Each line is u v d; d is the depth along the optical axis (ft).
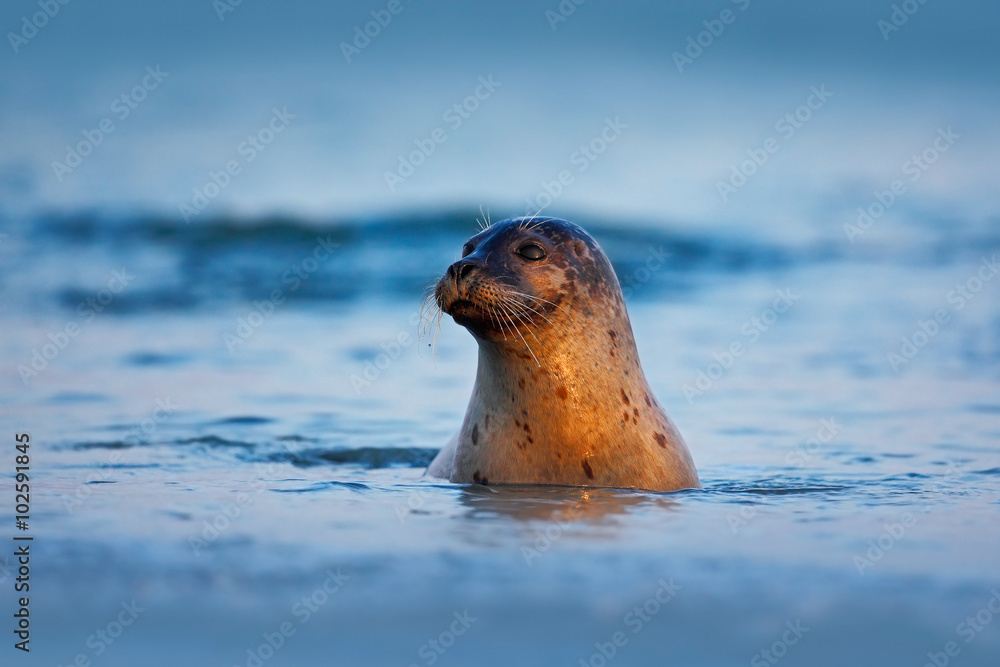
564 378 88.38
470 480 92.12
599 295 90.94
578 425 88.79
